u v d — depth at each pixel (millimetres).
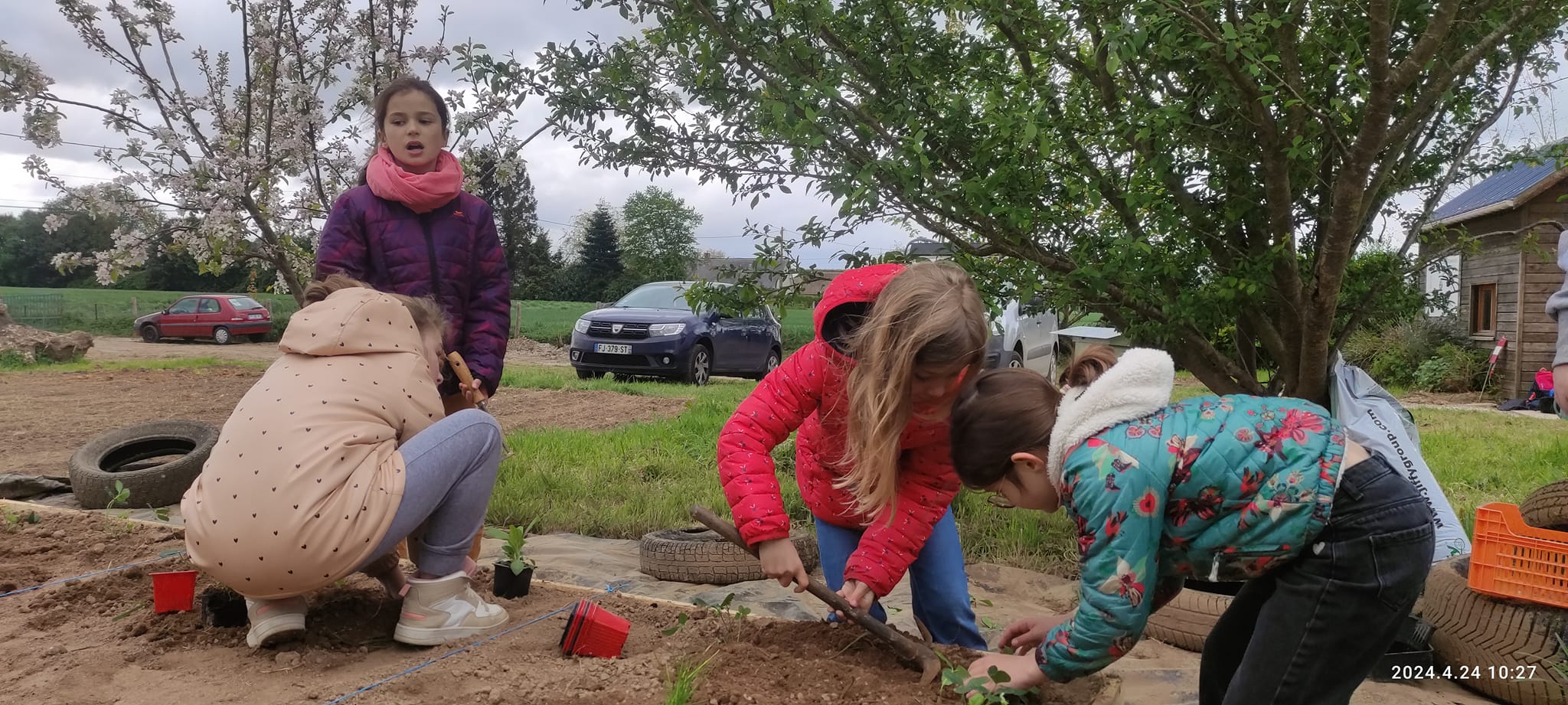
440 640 2768
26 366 16609
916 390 2367
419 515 2645
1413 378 14742
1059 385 2338
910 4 4676
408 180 3484
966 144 4465
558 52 4398
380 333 2795
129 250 6895
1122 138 4355
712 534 4430
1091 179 4566
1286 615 2039
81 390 12438
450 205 3664
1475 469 6516
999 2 4141
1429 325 15000
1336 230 4059
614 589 3955
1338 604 1989
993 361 12141
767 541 2580
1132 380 2047
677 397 11109
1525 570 2850
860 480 2535
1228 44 3729
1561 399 2443
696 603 3254
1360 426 4121
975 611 3762
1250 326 5090
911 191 4047
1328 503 1957
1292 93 4098
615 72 4371
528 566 3350
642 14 4320
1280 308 4707
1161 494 1964
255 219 6766
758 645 2822
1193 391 11898
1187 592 3398
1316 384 4477
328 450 2488
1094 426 2020
